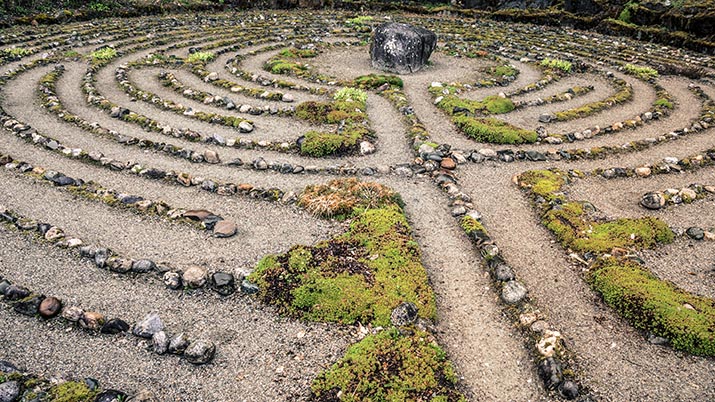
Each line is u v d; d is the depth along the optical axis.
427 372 7.28
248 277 9.18
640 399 7.26
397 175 13.47
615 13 33.25
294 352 7.88
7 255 9.72
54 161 13.62
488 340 8.26
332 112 16.78
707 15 28.61
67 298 8.79
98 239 10.41
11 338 7.92
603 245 10.45
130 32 27.91
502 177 13.67
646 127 17.52
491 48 28.00
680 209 12.35
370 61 24.22
